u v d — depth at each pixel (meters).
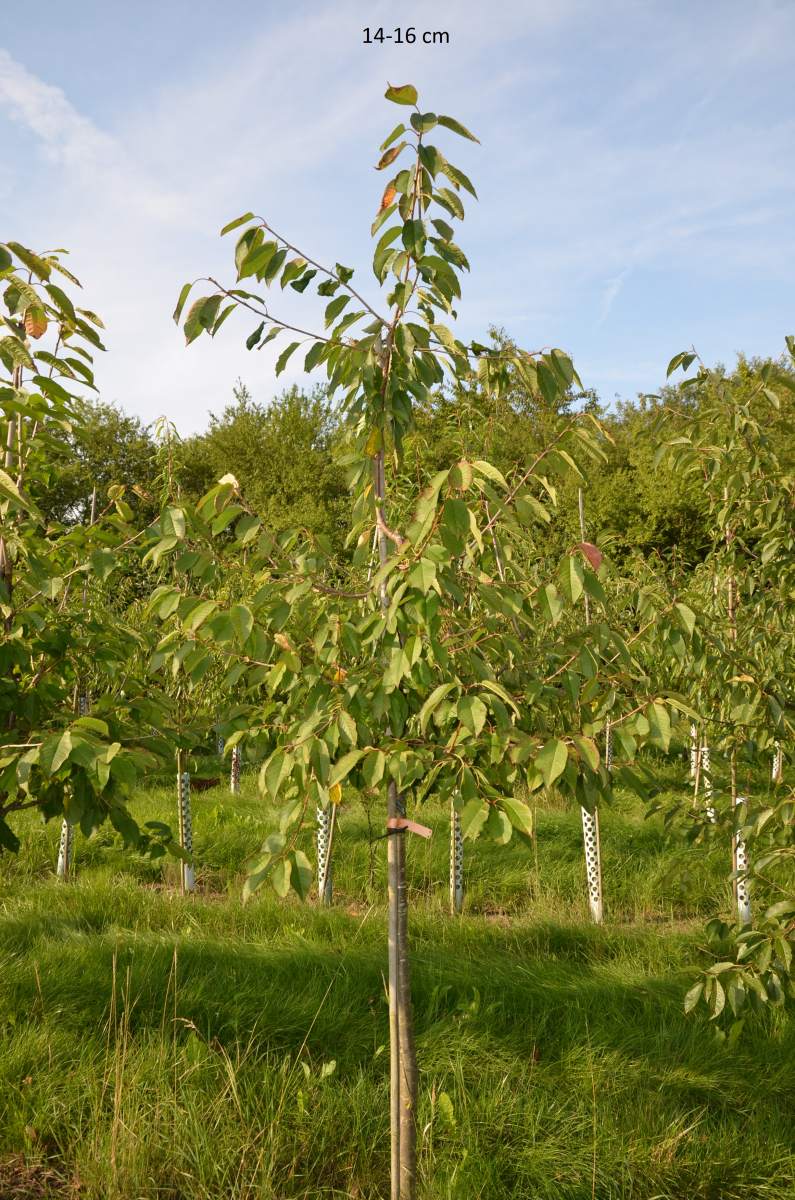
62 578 2.65
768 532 3.75
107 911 5.21
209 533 2.28
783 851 3.03
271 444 22.78
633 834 7.06
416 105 2.06
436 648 2.03
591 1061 3.34
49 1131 2.92
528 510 2.09
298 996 3.87
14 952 4.23
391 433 2.39
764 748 3.73
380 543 2.41
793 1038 3.58
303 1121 2.98
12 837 2.65
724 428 3.78
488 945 4.87
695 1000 2.98
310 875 2.04
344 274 2.24
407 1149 2.48
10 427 2.65
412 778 2.17
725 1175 2.81
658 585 4.71
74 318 2.38
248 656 2.41
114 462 20.95
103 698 2.82
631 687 2.30
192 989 3.84
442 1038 3.55
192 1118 2.84
